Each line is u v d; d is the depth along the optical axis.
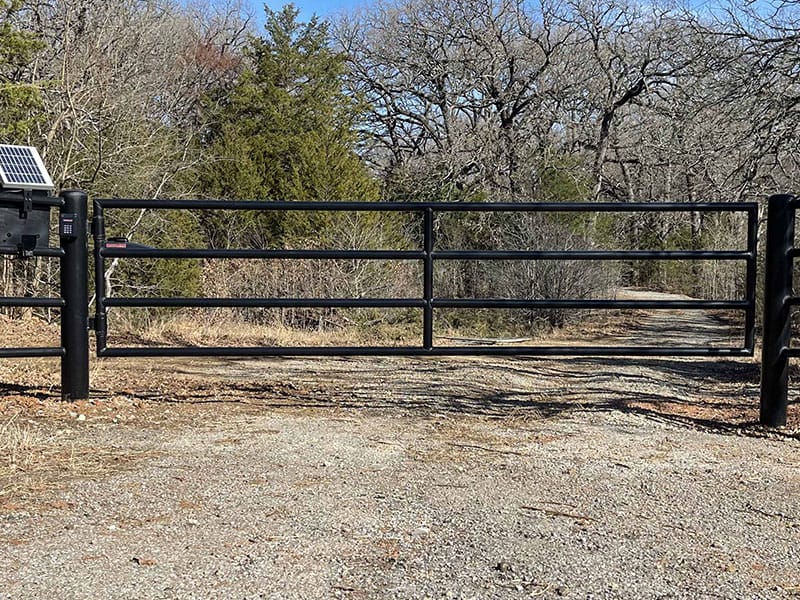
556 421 5.39
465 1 30.38
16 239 5.20
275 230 21.20
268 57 29.17
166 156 18.41
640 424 5.32
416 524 3.30
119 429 4.87
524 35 30.41
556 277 20.70
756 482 4.00
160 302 5.54
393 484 3.86
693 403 6.18
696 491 3.83
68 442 4.51
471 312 20.28
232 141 23.05
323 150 21.61
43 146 15.13
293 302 5.54
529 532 3.23
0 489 3.62
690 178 16.38
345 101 30.44
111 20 19.12
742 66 13.48
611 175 34.25
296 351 5.59
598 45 30.44
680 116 15.52
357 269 17.58
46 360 7.55
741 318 22.84
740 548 3.09
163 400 5.81
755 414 5.68
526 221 20.88
